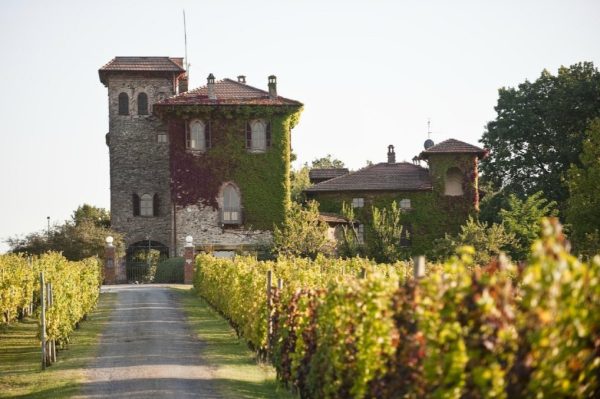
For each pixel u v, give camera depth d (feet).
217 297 216.74
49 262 230.27
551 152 409.08
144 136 424.87
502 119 419.13
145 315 213.25
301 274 146.92
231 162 383.04
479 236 327.06
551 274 47.52
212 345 156.04
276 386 113.09
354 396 76.38
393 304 69.26
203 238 381.60
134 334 173.58
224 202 382.63
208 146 382.63
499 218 399.44
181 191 382.01
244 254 354.74
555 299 47.70
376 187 398.42
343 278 95.86
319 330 91.56
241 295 164.14
